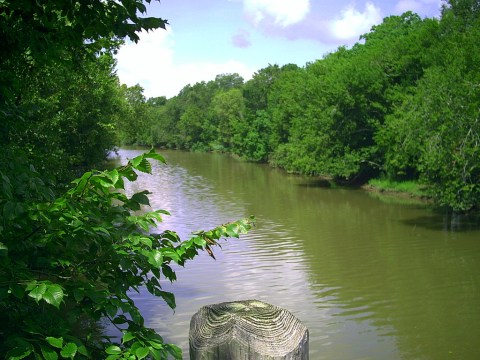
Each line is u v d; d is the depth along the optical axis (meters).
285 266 18.30
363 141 44.38
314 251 20.53
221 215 28.86
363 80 41.56
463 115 26.33
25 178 3.54
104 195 3.49
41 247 3.31
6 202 3.01
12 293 2.81
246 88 81.88
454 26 37.78
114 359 2.83
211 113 110.31
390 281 16.56
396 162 33.50
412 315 13.62
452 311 13.91
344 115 43.00
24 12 4.06
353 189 41.41
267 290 15.62
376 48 44.91
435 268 18.00
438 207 31.70
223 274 17.19
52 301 2.56
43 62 4.73
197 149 111.62
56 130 16.83
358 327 12.85
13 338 2.65
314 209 31.44
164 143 126.56
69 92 22.56
